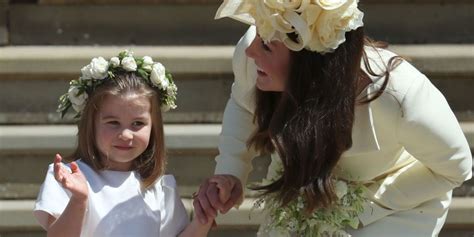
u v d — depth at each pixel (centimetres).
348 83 762
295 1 741
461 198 1157
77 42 1223
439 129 782
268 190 814
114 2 1222
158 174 854
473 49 1202
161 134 856
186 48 1205
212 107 1191
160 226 849
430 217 838
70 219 773
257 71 806
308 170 771
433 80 1194
